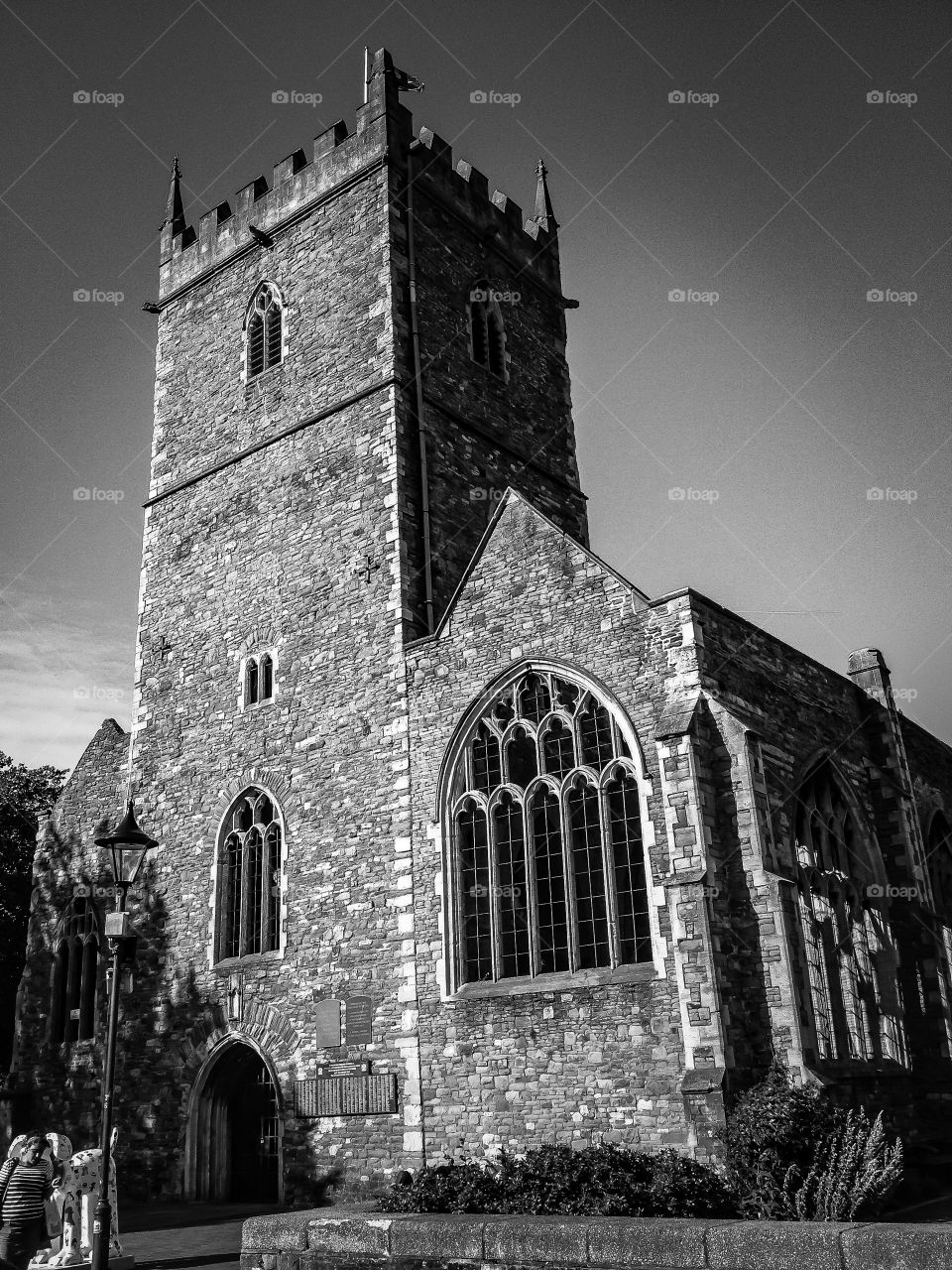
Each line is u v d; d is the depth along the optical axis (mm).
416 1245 12039
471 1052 19906
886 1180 14094
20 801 40906
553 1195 13789
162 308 32562
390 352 26281
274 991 23094
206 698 26891
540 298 33219
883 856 24234
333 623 24953
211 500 28844
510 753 21359
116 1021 14977
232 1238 17953
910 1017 22906
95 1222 15047
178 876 25828
